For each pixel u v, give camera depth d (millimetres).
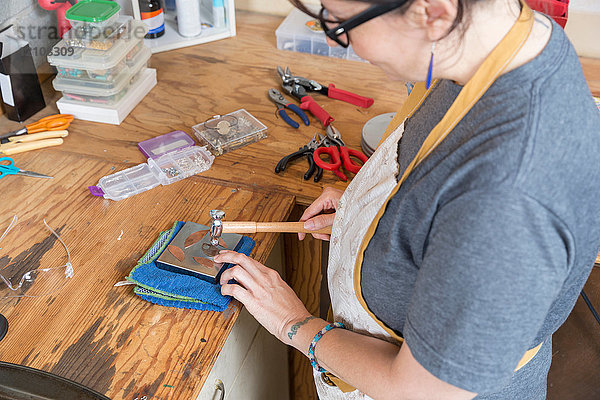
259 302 865
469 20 536
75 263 975
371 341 771
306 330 821
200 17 1762
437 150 601
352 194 862
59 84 1304
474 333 530
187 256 962
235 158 1234
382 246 678
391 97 1442
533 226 500
